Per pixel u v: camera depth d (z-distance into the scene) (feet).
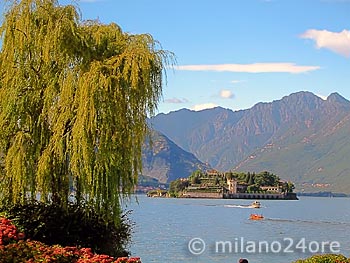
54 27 68.74
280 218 358.23
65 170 68.80
